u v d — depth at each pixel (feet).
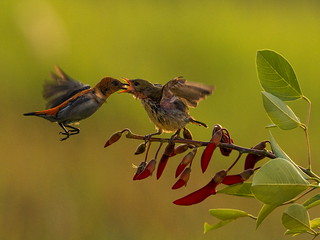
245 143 50.24
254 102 53.67
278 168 12.32
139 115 47.19
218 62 58.34
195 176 42.04
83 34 57.52
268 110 14.08
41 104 49.60
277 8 69.51
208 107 51.80
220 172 14.58
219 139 14.73
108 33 59.31
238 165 44.19
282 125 14.07
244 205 36.91
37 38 52.26
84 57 55.52
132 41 59.57
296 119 14.08
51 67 52.26
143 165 15.37
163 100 19.11
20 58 51.44
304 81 57.98
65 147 42.14
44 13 53.78
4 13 52.60
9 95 49.03
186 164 14.94
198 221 36.52
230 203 36.91
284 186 12.26
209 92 17.56
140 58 58.23
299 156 48.32
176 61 58.85
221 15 65.41
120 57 57.72
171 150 15.19
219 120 51.21
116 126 45.91
